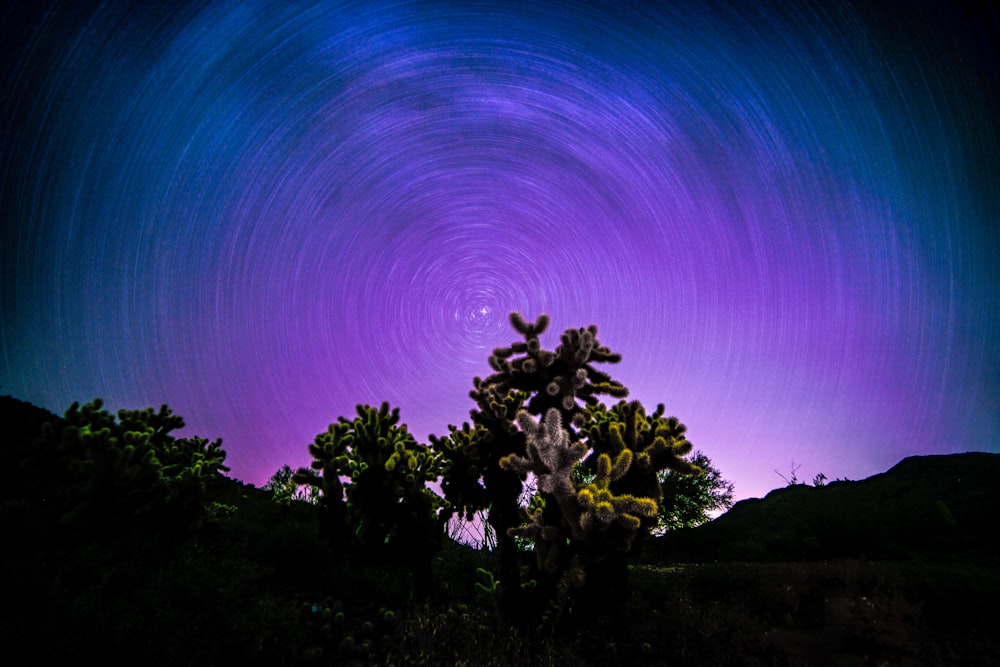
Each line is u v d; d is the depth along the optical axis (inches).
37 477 233.8
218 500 283.1
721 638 163.9
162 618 125.0
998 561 314.7
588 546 154.1
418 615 158.9
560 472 150.1
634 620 174.1
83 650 104.4
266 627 134.0
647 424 188.5
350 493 199.5
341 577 189.6
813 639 168.7
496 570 223.6
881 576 225.6
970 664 147.1
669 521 472.1
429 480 206.2
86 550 166.9
